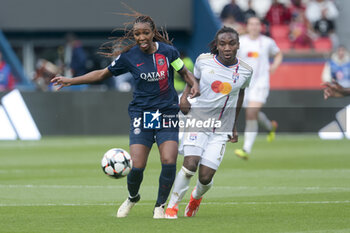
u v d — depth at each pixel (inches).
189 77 1027.3
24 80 3125.0
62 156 2095.2
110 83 3260.3
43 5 3464.6
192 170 993.5
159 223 951.6
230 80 1045.8
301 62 3181.6
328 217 1010.7
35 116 2738.7
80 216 1028.5
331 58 3019.2
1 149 2343.8
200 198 1028.5
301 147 2379.4
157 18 3447.3
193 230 892.6
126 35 1041.5
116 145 2409.0
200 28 3363.7
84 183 1473.9
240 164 1884.8
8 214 1049.5
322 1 3683.6
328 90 1075.9
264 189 1374.3
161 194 996.6
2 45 3157.0
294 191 1341.0
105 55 1042.7
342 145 2444.6
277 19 3540.8
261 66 1930.4
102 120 2755.9
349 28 3676.2
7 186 1422.2
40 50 3540.8
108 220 983.6
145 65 999.0
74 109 2753.4
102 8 3454.7
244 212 1071.0
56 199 1232.2
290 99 2780.5
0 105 2731.3
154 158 2060.8
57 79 1030.4
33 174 1653.5
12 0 3452.3
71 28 3464.6
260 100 1907.0
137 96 1009.5
